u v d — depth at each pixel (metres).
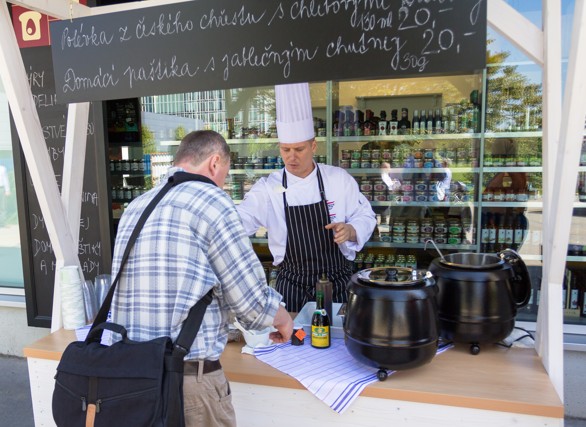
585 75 1.25
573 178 1.35
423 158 3.30
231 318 1.53
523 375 1.41
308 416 1.44
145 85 1.68
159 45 1.64
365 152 3.40
